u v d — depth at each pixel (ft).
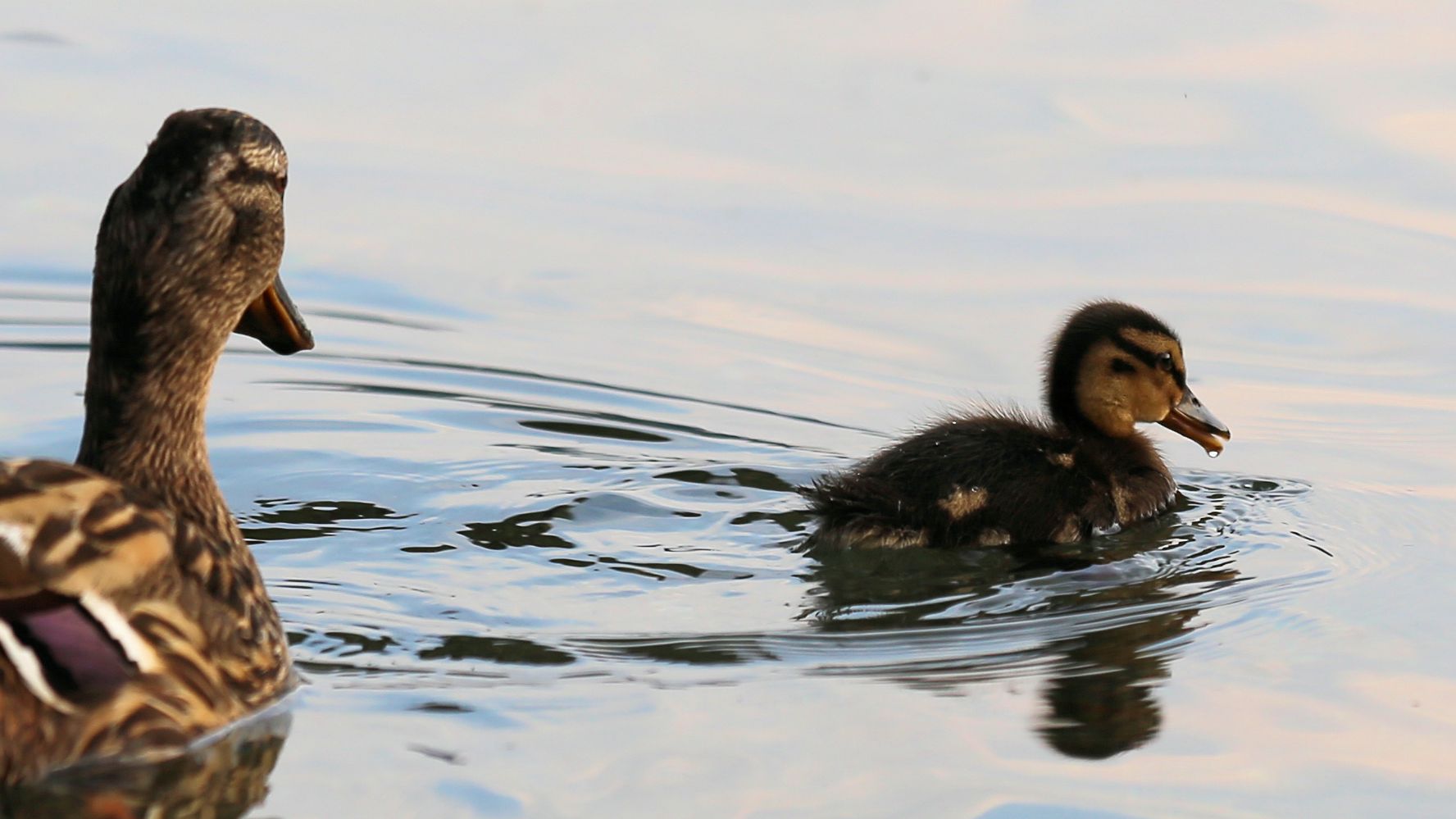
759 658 30.89
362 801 24.21
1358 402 49.26
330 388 47.93
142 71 67.26
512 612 33.24
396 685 28.78
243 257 28.68
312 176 60.18
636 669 30.07
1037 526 39.91
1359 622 33.78
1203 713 28.96
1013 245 57.82
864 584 35.94
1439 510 41.50
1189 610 34.47
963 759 26.58
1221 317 53.67
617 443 44.88
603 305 53.98
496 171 61.46
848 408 47.57
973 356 50.88
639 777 25.31
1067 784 25.84
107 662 24.57
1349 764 27.07
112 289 28.09
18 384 46.11
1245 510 42.06
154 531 25.84
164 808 23.90
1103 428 45.52
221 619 26.66
